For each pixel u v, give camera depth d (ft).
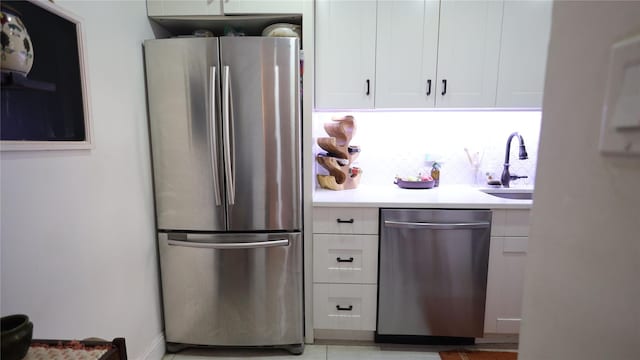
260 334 5.92
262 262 5.71
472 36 6.00
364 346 6.19
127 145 4.81
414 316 5.94
